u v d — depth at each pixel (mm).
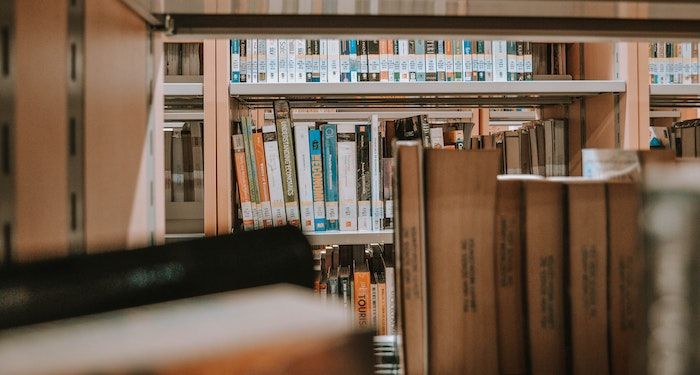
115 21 672
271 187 1493
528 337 590
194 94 1468
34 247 492
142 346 264
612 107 1532
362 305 1506
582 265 583
